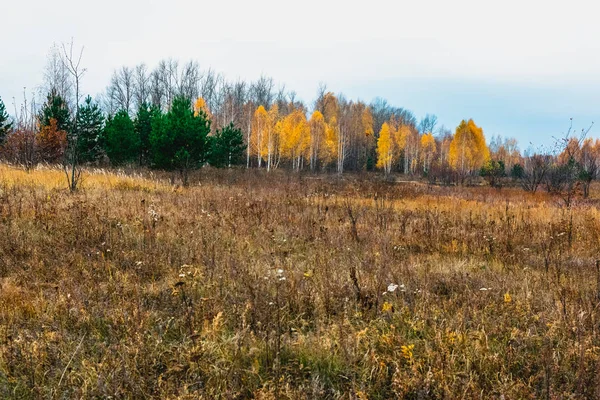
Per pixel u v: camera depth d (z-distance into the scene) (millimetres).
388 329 3520
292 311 3979
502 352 3195
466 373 2895
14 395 2650
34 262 4828
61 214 6973
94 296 4004
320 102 69562
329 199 12430
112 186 11914
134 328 3311
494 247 6523
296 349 3234
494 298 4230
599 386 2635
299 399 2648
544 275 5039
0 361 2924
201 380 2852
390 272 4766
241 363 3061
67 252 5254
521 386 2744
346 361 3053
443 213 9578
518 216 10078
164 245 5707
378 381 2852
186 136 20062
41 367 2904
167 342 3379
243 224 7172
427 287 4480
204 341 3166
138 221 6754
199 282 4422
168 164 20656
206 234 6371
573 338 3383
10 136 19406
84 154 21406
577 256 6227
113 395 2629
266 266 5098
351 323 3738
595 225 7781
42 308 3777
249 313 3717
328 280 4430
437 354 3035
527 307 3953
